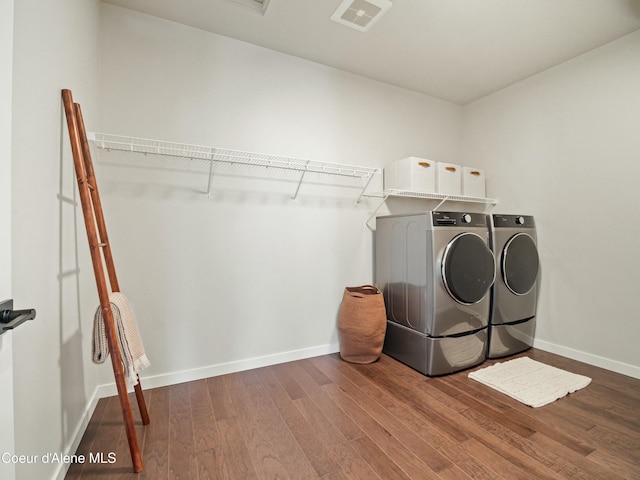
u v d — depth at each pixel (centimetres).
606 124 210
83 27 142
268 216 214
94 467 118
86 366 147
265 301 214
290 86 223
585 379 192
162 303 183
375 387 184
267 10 178
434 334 196
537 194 251
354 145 250
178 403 164
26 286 89
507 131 273
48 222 105
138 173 177
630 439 136
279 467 119
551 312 242
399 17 183
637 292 197
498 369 207
